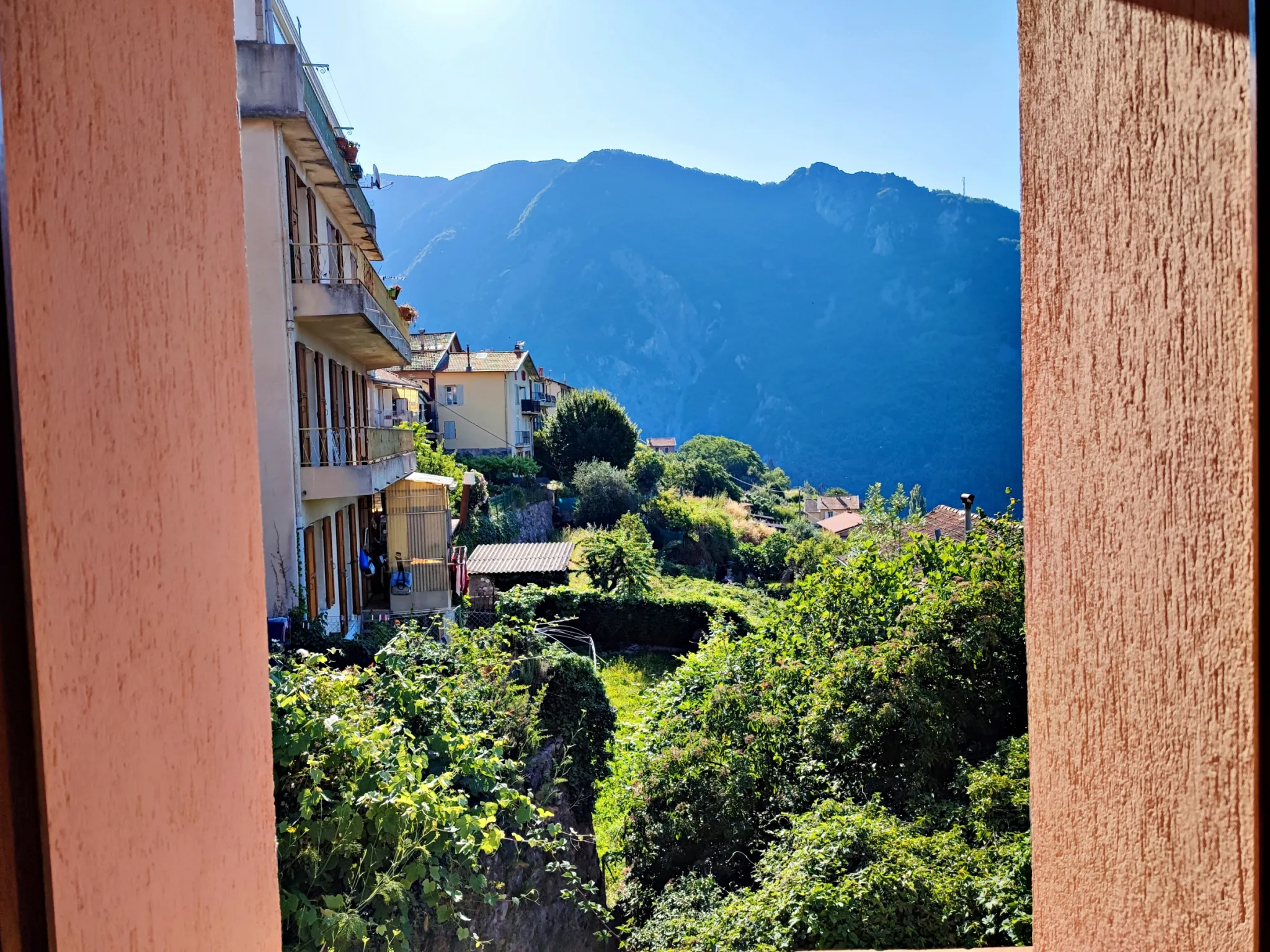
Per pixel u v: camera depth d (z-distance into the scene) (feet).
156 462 3.39
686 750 35.55
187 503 3.68
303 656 21.39
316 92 51.93
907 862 25.54
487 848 19.16
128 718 3.05
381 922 17.06
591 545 102.89
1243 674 2.38
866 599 39.83
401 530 66.33
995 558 37.06
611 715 45.75
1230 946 2.45
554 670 44.11
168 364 3.55
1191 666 2.62
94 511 2.88
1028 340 3.82
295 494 41.39
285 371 41.22
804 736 35.68
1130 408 2.95
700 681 39.58
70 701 2.66
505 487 136.77
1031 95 3.75
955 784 31.55
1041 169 3.65
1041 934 3.76
